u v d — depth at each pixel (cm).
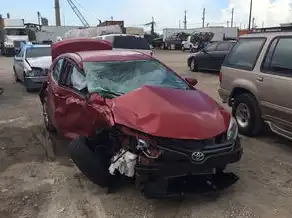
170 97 466
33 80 1223
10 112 935
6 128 780
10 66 2391
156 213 423
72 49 840
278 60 618
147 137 411
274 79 611
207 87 1354
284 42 615
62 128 595
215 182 452
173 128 416
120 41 1658
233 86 720
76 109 529
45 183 503
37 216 420
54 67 685
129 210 430
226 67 752
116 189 478
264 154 606
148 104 447
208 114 451
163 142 409
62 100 584
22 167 561
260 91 648
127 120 430
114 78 539
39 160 589
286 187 487
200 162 412
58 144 666
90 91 508
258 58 662
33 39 3700
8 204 446
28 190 483
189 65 1980
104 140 470
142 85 513
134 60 588
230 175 461
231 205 440
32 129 769
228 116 471
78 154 457
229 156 430
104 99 477
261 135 702
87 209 433
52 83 648
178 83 555
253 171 537
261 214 420
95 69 553
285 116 590
